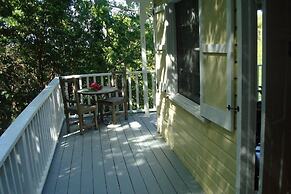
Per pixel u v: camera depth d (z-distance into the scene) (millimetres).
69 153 4312
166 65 4254
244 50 2164
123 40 9930
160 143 4602
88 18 9156
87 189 3244
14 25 8047
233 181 2508
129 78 6418
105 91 5484
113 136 5020
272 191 2324
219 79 2506
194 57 3402
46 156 3766
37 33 8539
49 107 4328
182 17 3771
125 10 10266
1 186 1951
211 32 2584
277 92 2170
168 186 3240
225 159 2629
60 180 3471
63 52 9031
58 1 8516
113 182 3379
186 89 3773
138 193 3119
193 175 3457
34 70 9039
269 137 2213
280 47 2113
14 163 2293
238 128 2299
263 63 2102
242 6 2111
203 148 3109
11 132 2334
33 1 8250
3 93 8789
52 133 4402
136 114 6434
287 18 2094
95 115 5395
